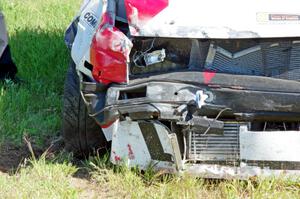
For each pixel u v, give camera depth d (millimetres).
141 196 5473
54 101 7586
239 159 5465
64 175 5895
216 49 5523
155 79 5449
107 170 5805
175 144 5363
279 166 5426
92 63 5590
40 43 9086
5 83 7949
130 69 5598
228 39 5488
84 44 5766
